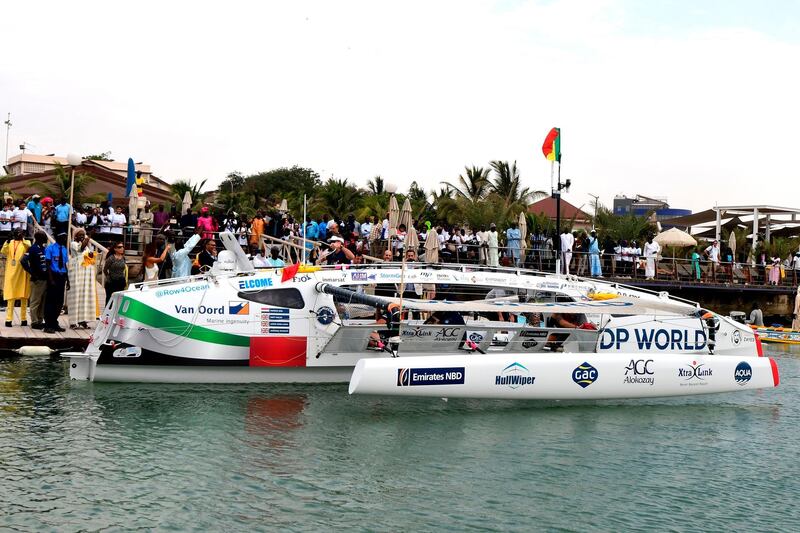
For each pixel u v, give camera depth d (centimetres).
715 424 1422
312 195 6088
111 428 1218
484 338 1505
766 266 3800
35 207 2608
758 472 1144
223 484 1005
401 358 1325
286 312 1520
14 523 862
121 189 4538
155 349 1477
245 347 1506
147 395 1425
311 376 1565
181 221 2486
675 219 4622
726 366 1517
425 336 1466
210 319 1493
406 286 1644
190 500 948
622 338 1598
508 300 1653
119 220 2495
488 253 2828
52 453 1091
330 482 1030
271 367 1530
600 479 1091
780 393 1727
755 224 4269
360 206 5031
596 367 1431
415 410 1413
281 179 7962
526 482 1066
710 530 929
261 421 1292
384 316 1435
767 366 1545
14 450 1095
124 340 1470
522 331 1510
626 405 1544
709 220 4553
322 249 2639
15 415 1264
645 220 4359
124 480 1003
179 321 1481
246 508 932
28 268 1811
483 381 1362
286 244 2372
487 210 4144
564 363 1412
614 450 1230
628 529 923
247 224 2603
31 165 5944
